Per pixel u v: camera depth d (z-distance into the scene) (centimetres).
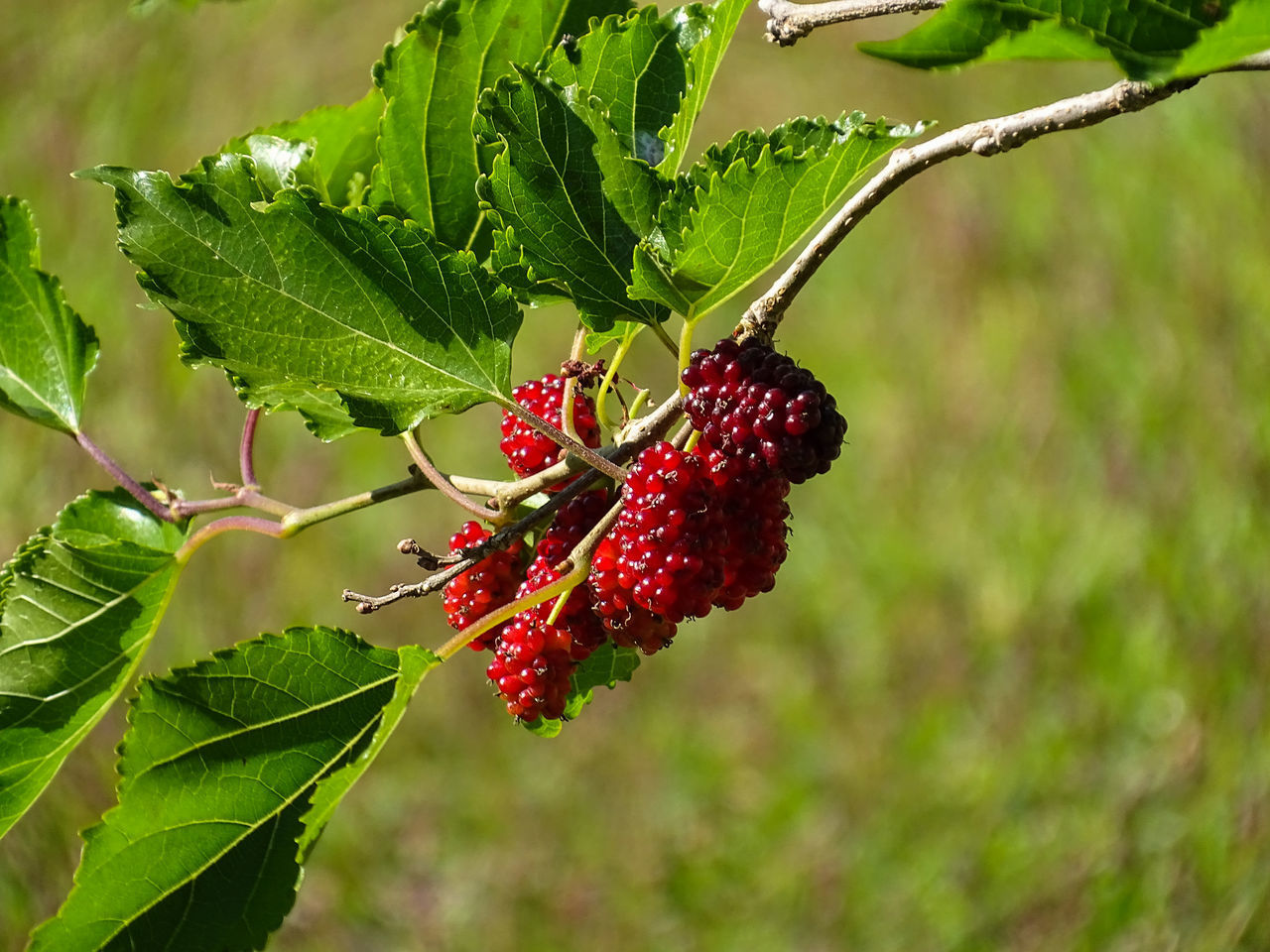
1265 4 51
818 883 137
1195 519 139
